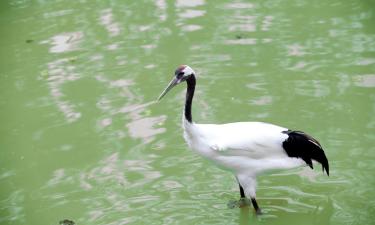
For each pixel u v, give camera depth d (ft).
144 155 37.58
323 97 41.96
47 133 40.37
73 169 36.68
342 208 32.37
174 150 37.93
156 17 55.26
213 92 43.45
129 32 52.85
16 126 41.29
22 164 37.47
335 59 46.47
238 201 33.42
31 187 35.27
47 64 48.62
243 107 41.47
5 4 60.23
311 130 38.55
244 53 48.14
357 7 54.60
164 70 46.55
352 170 35.09
